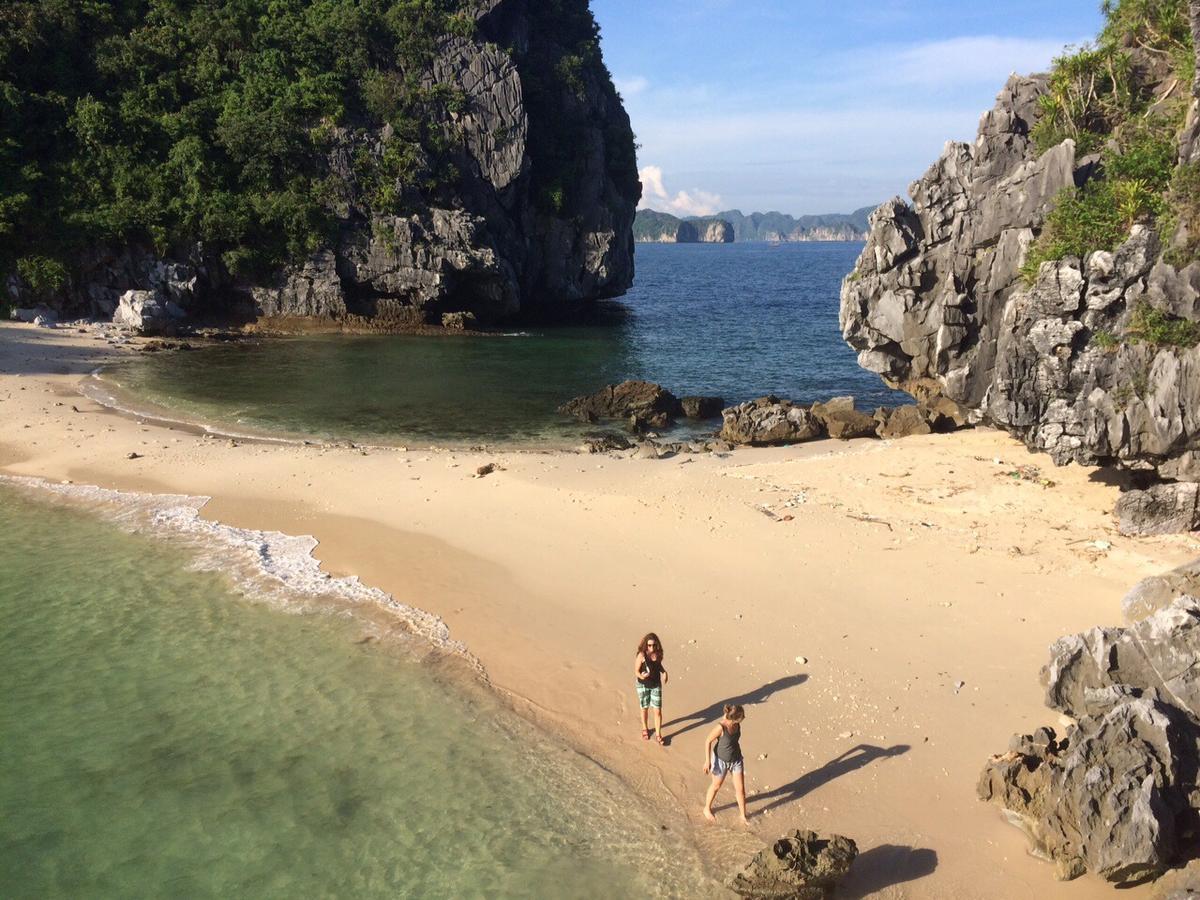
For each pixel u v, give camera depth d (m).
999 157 31.22
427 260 71.88
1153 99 29.48
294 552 23.41
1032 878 11.73
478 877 11.98
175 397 44.28
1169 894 10.45
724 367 57.66
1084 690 13.38
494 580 21.50
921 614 18.89
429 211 73.44
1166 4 29.02
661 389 43.41
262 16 78.25
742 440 36.91
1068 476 27.59
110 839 12.58
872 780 13.74
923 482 27.86
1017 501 25.78
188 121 70.88
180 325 67.25
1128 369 23.17
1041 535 23.16
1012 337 26.14
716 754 12.95
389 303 73.81
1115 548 22.02
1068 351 24.77
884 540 23.03
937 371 33.56
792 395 48.69
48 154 68.00
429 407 44.19
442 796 13.62
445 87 77.31
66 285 64.88
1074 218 25.59
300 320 71.62
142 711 15.79
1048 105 29.88
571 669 17.36
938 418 35.78
